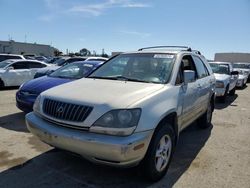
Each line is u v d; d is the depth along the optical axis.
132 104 3.29
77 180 3.72
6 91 12.52
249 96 13.52
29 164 4.18
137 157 3.22
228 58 38.16
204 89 5.57
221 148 5.21
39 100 3.94
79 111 3.34
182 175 3.97
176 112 4.02
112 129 3.15
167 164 3.89
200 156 4.75
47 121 3.68
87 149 3.19
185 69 4.89
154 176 3.64
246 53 37.12
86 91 3.70
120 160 3.11
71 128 3.37
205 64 6.21
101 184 3.63
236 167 4.32
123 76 4.55
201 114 5.87
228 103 10.98
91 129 3.22
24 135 5.52
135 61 4.75
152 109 3.44
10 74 13.27
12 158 4.38
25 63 14.09
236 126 6.95
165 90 3.87
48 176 3.81
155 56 4.75
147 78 4.32
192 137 5.89
